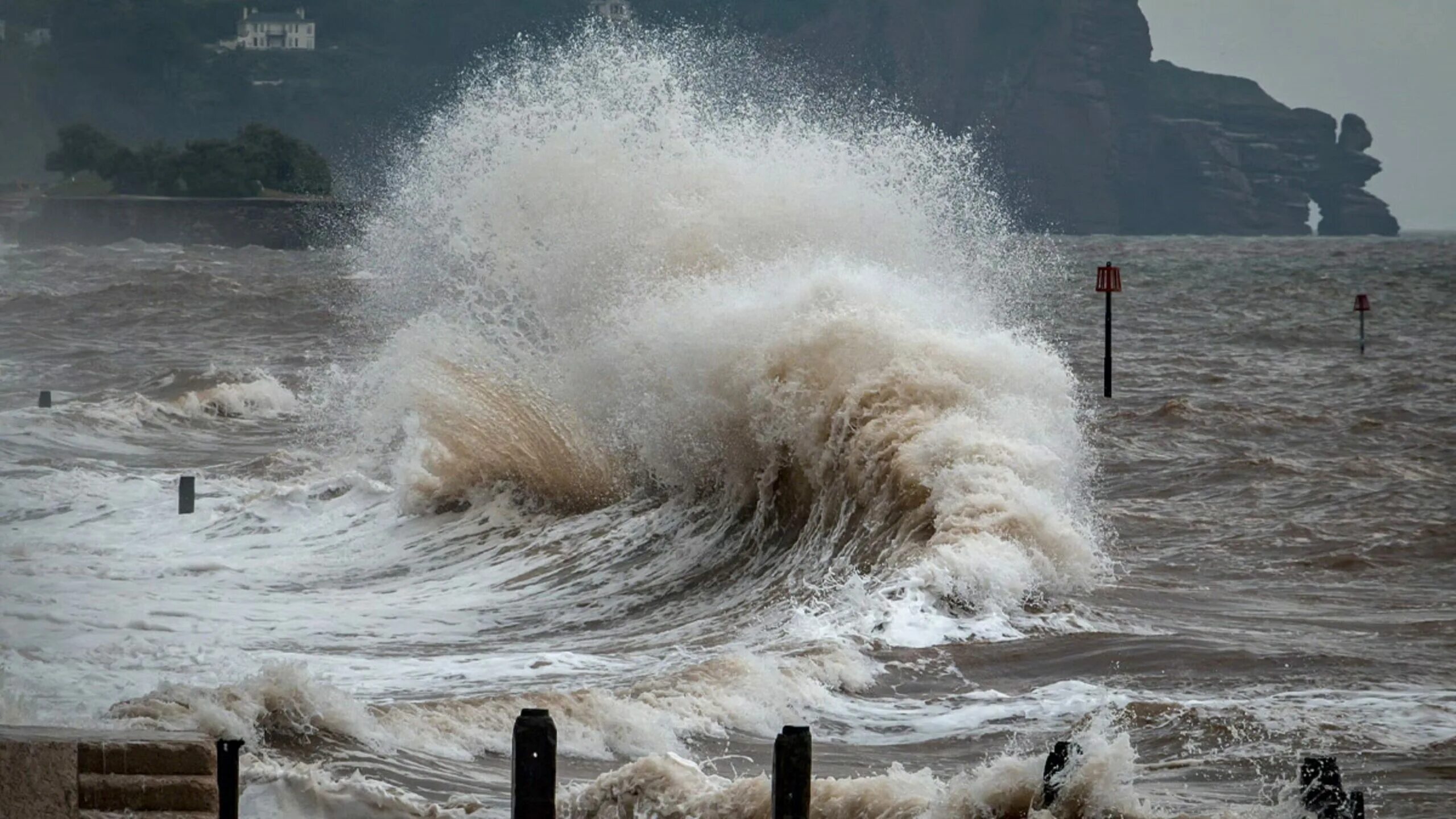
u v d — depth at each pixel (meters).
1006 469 51.72
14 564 57.22
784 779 20.83
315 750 31.14
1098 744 25.78
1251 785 30.44
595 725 34.19
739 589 52.44
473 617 50.38
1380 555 60.47
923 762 33.19
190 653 42.56
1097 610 47.31
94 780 23.17
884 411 55.03
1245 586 54.66
